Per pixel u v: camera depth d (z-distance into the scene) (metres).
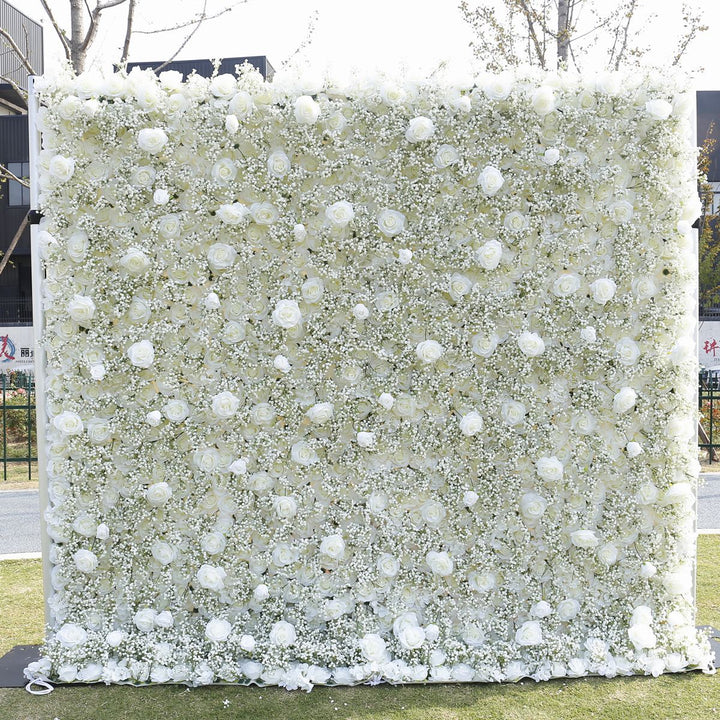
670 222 3.33
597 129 3.28
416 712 2.96
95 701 3.08
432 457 3.38
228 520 3.38
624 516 3.39
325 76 3.25
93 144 3.30
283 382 3.30
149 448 3.34
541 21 8.19
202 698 3.11
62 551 3.34
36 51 16.66
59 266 3.30
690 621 3.42
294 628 3.36
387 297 3.28
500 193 3.31
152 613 3.32
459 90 3.26
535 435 3.35
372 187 3.26
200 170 3.31
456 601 3.40
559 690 3.16
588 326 3.28
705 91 16.52
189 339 3.32
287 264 3.32
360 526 3.36
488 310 3.27
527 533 3.38
